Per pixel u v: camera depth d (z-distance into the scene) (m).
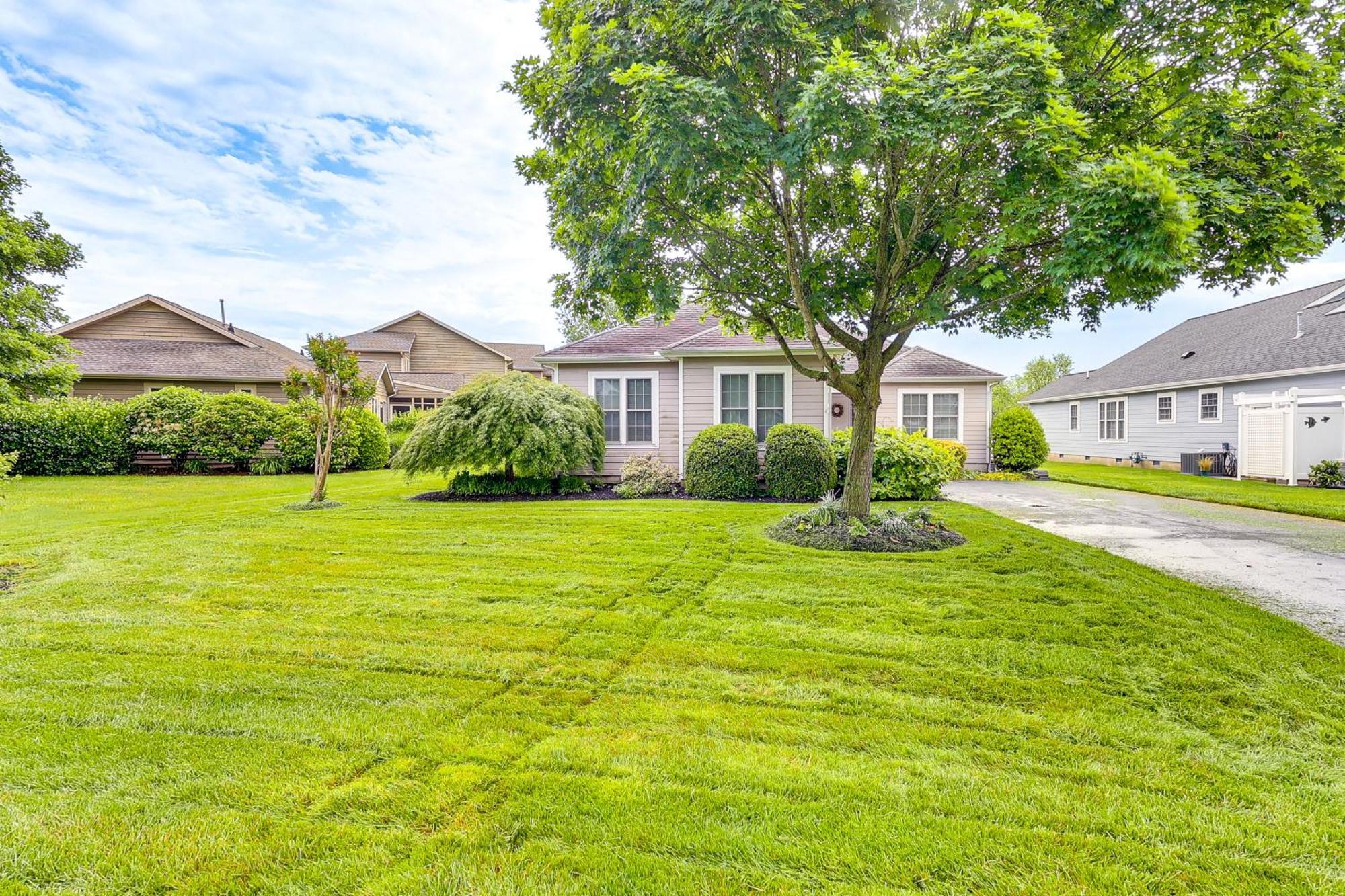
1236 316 18.92
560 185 5.36
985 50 3.79
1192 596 4.24
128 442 13.69
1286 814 1.94
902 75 3.74
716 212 5.21
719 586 4.55
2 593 4.29
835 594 4.34
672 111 4.00
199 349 17.56
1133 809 1.96
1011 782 2.11
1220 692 2.81
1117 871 1.68
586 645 3.39
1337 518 7.99
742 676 3.01
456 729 2.45
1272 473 12.95
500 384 10.11
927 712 2.63
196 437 13.74
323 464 8.91
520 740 2.37
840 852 1.75
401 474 14.48
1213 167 4.23
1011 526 6.96
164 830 1.81
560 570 5.02
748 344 10.54
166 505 8.87
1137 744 2.38
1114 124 4.57
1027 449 14.74
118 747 2.26
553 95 4.82
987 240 4.95
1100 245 3.54
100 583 4.52
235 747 2.28
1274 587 4.61
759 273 6.46
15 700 2.64
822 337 10.27
